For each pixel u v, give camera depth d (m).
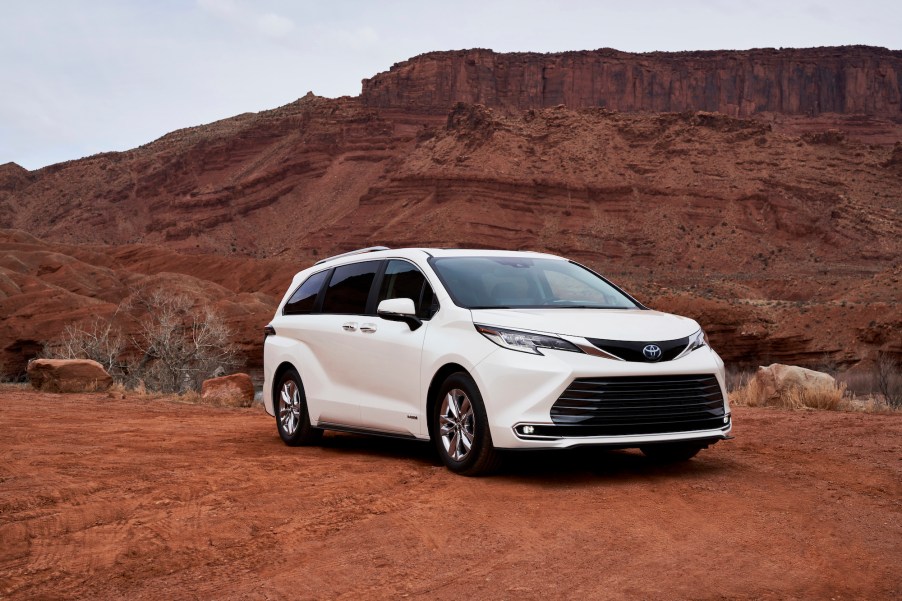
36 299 76.12
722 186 189.88
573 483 6.15
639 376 6.04
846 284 137.25
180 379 36.06
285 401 8.69
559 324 6.20
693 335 6.52
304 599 3.91
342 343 7.85
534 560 4.36
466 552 4.52
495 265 7.41
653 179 194.62
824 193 187.12
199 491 5.98
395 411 7.15
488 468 6.33
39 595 4.05
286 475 6.55
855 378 37.62
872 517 5.19
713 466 6.92
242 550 4.68
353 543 4.74
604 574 4.14
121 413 11.59
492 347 6.26
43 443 8.23
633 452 7.70
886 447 7.74
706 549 4.52
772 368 13.35
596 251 180.62
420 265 7.36
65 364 15.70
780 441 8.34
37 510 5.48
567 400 5.95
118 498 5.77
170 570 4.38
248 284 121.81
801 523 5.04
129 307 72.94
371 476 6.45
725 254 174.62
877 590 3.94
